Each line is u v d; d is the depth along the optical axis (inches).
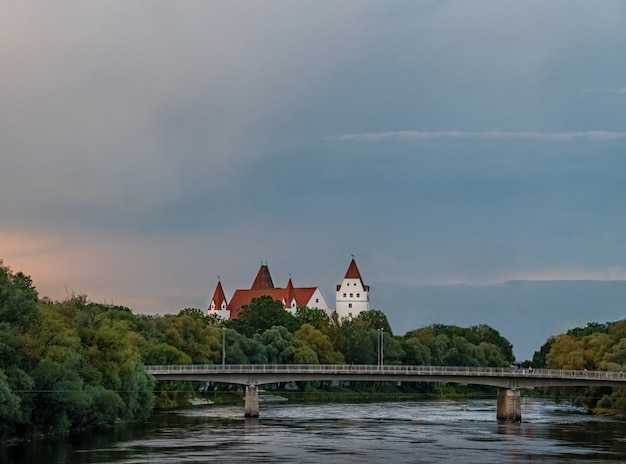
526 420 6727.4
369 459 4239.7
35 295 5403.5
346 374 7170.3
